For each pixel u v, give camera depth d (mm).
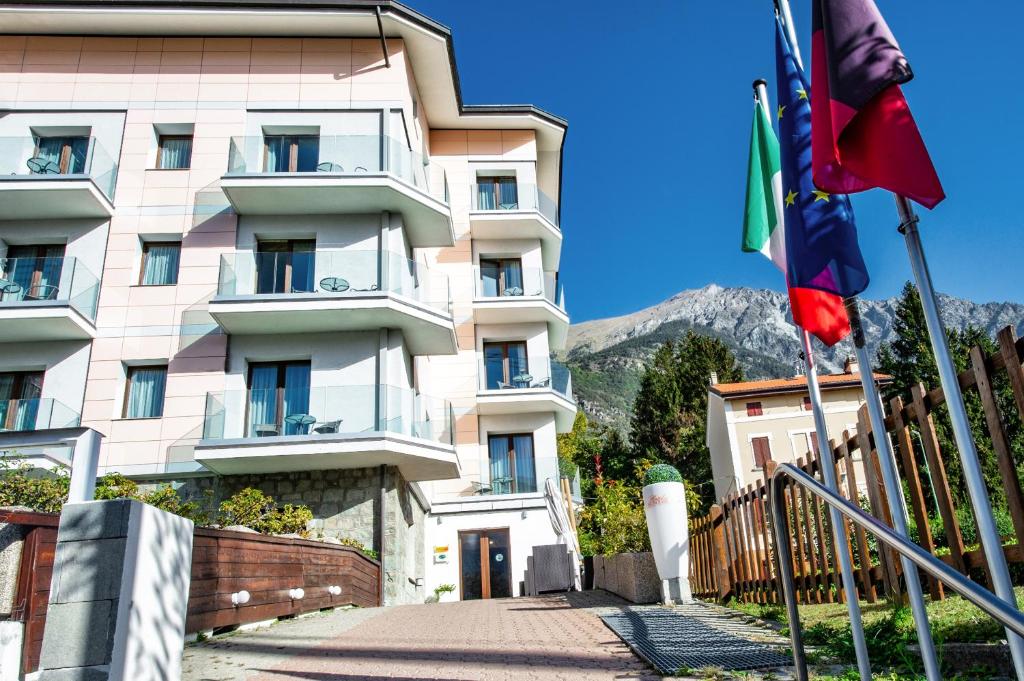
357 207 18219
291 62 19609
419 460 16359
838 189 3871
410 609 11188
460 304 23094
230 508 13273
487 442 22531
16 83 19016
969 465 2986
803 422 29016
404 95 19422
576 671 4609
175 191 18406
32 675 4070
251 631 7602
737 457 28750
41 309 16016
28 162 17641
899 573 4988
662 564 8352
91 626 3137
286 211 18297
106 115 18969
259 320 16562
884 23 3639
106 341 17109
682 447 44156
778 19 5113
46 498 5102
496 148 24828
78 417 16500
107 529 3283
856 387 29234
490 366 23297
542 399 22250
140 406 16938
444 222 19250
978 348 3768
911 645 4262
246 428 15742
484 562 20812
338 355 17172
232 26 19375
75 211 17797
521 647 5926
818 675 4023
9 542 4160
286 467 16078
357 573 12852
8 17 18781
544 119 24734
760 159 5906
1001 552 2850
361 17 19141
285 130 19094
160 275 18016
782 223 5578
